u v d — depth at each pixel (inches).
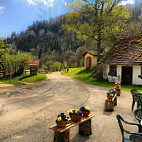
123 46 848.3
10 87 578.6
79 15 1143.0
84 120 167.2
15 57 1022.4
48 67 2859.3
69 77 1183.6
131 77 737.0
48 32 6392.7
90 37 1171.3
